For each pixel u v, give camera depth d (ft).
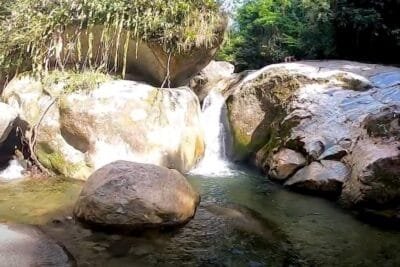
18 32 23.56
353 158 17.85
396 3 29.35
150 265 12.63
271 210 17.13
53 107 21.93
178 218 15.35
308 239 14.55
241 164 24.36
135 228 14.88
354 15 29.68
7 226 14.71
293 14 38.01
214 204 17.74
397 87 20.75
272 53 38.40
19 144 22.75
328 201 18.10
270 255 13.46
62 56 24.03
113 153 20.99
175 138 22.20
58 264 12.30
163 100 22.80
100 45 24.11
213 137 25.99
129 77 25.29
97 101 21.49
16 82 23.39
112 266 12.43
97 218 14.92
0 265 12.00
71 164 21.03
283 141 21.44
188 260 13.02
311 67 24.49
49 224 15.33
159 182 15.67
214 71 34.53
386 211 15.83
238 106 25.54
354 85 22.15
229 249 13.83
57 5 23.49
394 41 29.63
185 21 23.39
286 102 23.17
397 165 15.67
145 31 22.91
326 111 20.90
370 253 13.51
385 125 17.52
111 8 22.72
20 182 20.11
